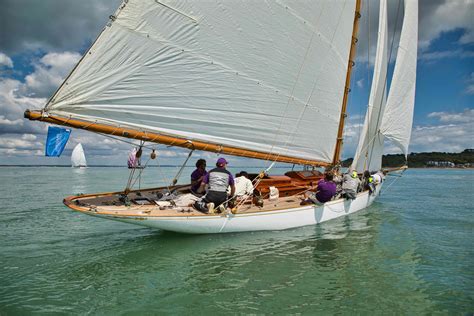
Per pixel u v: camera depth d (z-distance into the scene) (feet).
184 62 18.93
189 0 17.76
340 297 12.60
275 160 26.20
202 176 22.56
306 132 27.84
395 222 28.12
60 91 15.85
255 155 24.47
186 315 11.04
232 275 14.60
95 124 17.10
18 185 69.82
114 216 16.89
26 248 18.65
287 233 21.81
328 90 28.91
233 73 21.17
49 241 20.17
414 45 38.29
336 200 26.45
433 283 14.08
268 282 13.92
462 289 13.47
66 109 16.20
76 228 24.02
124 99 17.62
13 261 16.37
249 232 20.84
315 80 27.07
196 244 19.10
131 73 17.42
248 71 21.94
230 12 19.74
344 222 26.71
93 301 11.98
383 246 19.76
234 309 11.50
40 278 14.14
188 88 19.58
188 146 20.58
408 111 39.06
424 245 20.29
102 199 20.40
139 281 13.84
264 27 21.86
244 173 24.77
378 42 35.68
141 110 18.30
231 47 20.54
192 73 19.48
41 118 15.60
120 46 16.56
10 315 10.83
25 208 34.60
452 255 18.15
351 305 11.97
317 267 15.80
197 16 18.48
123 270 15.10
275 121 24.70
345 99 32.48
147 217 17.22
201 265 15.78
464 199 48.80
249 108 22.75
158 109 18.84
